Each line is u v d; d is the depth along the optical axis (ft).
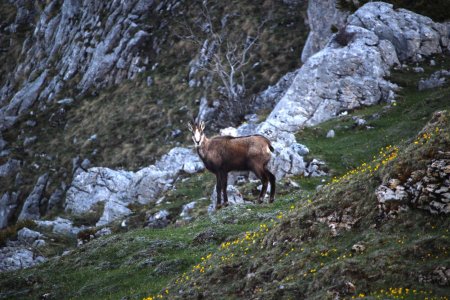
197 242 296.10
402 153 204.95
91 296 272.72
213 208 380.99
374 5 561.43
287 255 205.16
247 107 652.07
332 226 203.00
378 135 427.33
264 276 201.57
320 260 191.42
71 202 559.79
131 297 252.42
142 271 281.95
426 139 202.49
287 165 409.49
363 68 504.02
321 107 495.82
